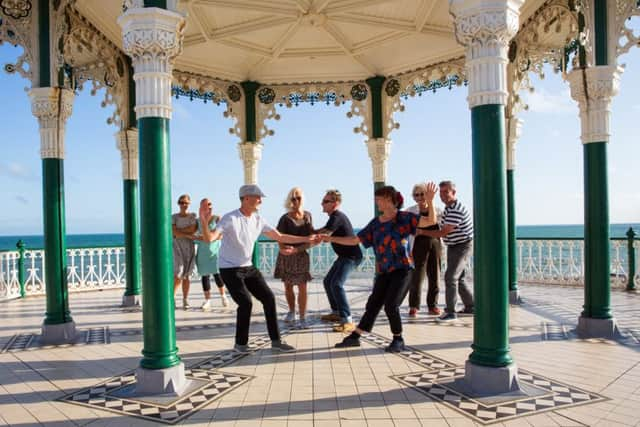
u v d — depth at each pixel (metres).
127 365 4.32
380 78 8.86
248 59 8.33
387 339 5.08
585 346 4.68
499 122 3.50
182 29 3.77
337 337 5.23
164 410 3.25
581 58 5.36
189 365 4.25
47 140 5.40
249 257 4.74
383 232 4.66
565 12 5.86
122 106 7.64
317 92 9.18
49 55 5.39
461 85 8.01
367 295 8.19
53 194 5.40
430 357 4.38
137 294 7.68
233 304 7.50
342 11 6.50
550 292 8.23
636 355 4.36
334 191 5.65
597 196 5.22
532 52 7.15
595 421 2.96
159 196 3.62
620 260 8.56
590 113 5.30
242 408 3.26
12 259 8.79
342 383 3.72
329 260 11.57
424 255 6.26
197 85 8.63
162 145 3.65
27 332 5.79
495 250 3.49
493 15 3.42
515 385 3.47
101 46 6.95
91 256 9.61
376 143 8.91
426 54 8.12
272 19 6.71
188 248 7.13
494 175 3.49
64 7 5.53
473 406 3.21
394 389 3.56
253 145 9.11
